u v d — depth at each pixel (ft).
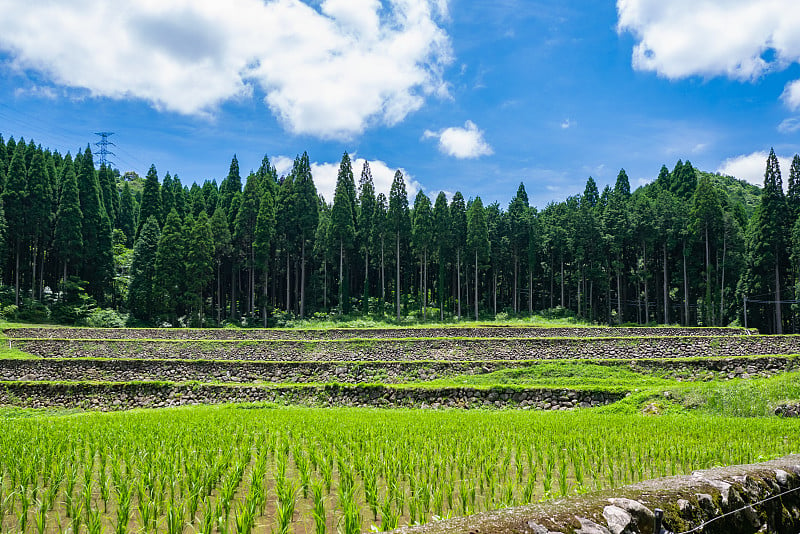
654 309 236.22
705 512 18.74
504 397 77.15
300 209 220.43
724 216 200.44
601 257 218.59
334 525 22.76
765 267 179.93
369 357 111.04
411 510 23.41
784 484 23.49
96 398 87.61
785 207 182.19
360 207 248.32
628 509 16.83
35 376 99.45
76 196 198.70
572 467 34.09
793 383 66.59
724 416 59.31
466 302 240.32
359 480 30.09
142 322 194.08
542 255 250.78
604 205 249.55
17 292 179.93
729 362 85.92
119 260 228.02
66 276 198.59
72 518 23.29
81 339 122.83
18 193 190.08
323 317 211.61
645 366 90.27
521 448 38.34
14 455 32.14
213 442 38.40
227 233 215.72
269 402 81.76
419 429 46.96
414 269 252.01
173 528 20.72
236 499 26.45
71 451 34.68
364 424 50.55
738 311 194.18
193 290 195.93
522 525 14.57
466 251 226.79
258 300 226.79
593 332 131.75
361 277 250.57
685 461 34.96
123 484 25.07
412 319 212.02
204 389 87.25
